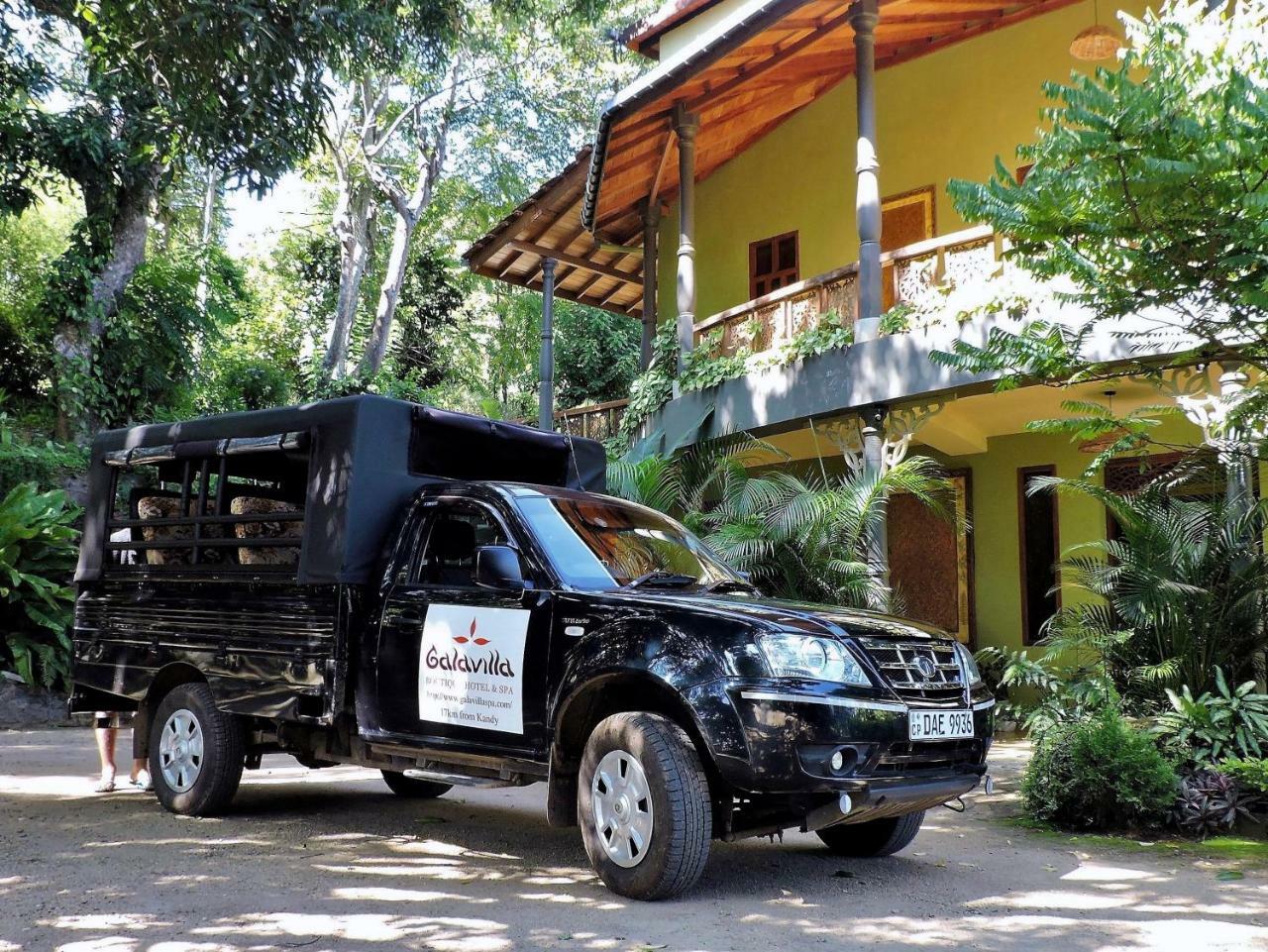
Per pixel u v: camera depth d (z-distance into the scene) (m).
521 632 5.59
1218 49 6.14
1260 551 8.70
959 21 14.74
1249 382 9.26
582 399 31.50
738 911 4.85
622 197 18.12
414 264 35.31
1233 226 5.84
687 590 5.92
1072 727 7.75
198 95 10.55
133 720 8.18
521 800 8.11
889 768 5.02
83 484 17.17
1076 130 6.34
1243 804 7.16
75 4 12.06
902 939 4.45
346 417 6.43
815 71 15.46
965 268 11.38
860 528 11.29
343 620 6.26
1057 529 14.34
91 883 5.24
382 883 5.34
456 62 30.98
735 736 4.77
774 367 12.89
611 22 30.89
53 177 18.73
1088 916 4.91
